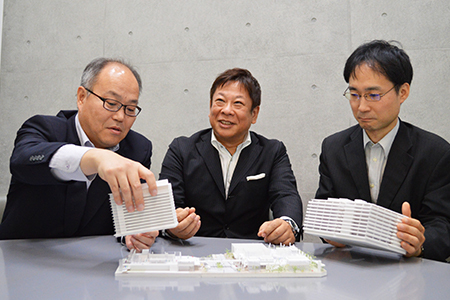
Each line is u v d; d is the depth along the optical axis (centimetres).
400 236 84
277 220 112
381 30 204
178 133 221
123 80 120
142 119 224
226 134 155
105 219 128
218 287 62
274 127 212
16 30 243
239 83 156
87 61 234
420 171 129
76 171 87
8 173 238
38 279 65
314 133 208
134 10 229
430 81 199
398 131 136
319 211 90
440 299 57
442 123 197
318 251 96
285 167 159
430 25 200
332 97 207
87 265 76
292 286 63
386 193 131
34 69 240
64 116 139
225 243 107
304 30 211
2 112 241
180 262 70
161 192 76
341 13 207
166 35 225
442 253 102
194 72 221
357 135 146
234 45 218
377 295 59
